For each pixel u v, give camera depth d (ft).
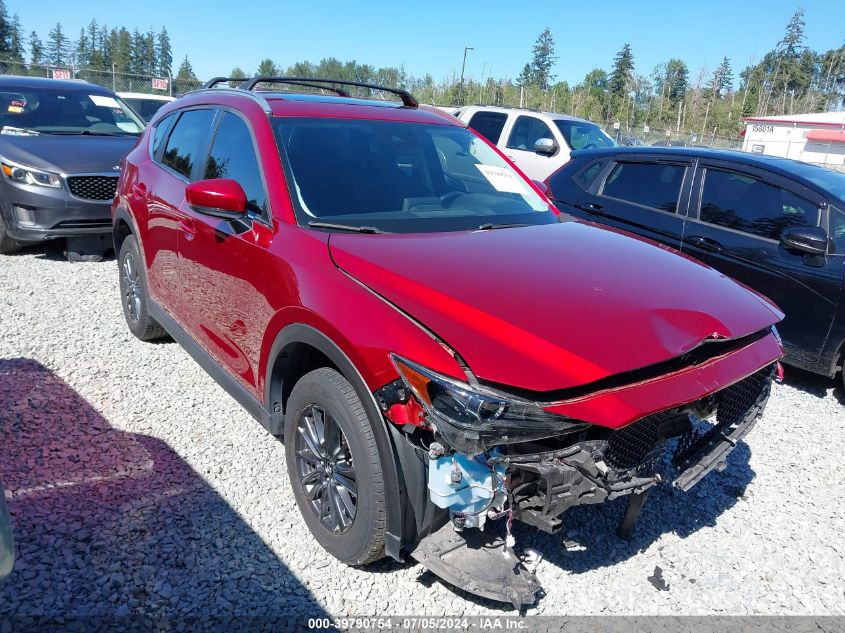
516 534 9.55
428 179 11.82
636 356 7.41
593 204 19.93
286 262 9.16
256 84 13.34
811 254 15.67
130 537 9.25
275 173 10.28
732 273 16.94
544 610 8.46
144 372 14.69
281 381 9.82
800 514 10.97
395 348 7.36
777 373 9.81
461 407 6.82
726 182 17.67
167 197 13.14
